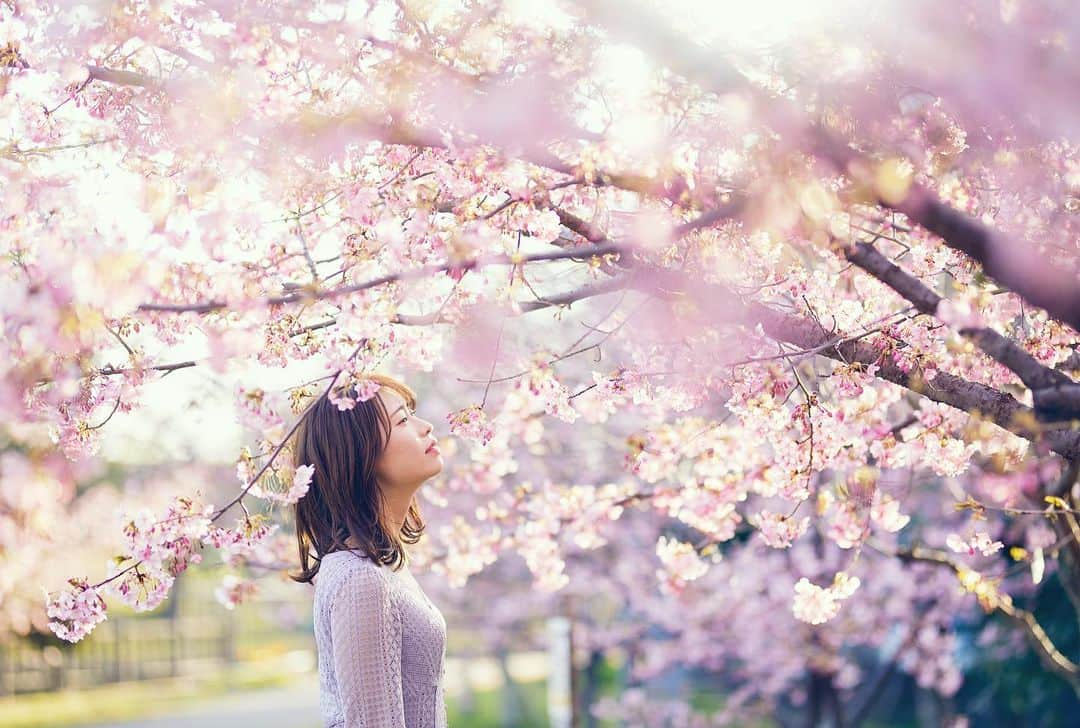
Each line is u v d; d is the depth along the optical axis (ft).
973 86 6.61
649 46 6.72
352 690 8.67
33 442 10.15
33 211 7.66
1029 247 6.38
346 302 7.83
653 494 12.19
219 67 7.55
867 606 28.40
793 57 7.11
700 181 7.45
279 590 51.01
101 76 8.10
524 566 34.09
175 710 58.34
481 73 7.70
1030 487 13.93
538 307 8.71
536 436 12.26
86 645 68.85
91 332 7.06
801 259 9.39
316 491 9.64
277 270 8.63
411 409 10.19
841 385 9.05
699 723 35.35
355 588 8.86
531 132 7.41
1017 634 28.73
